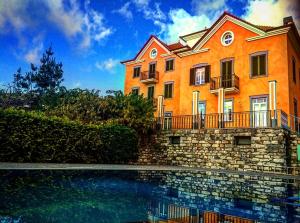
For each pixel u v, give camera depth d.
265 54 18.97
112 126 16.16
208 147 14.98
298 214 4.42
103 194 5.69
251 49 19.64
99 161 15.35
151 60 28.02
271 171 12.73
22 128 12.07
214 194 6.25
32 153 12.44
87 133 14.78
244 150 13.70
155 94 26.89
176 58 26.12
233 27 20.72
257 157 13.23
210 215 4.17
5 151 11.44
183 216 4.05
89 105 17.73
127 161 17.17
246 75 19.56
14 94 23.84
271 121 13.89
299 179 9.62
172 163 16.31
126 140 16.78
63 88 21.11
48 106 19.06
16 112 11.97
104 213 4.05
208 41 21.83
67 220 3.52
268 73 18.64
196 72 22.22
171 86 25.89
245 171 12.95
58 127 13.52
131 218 3.82
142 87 28.11
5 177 6.75
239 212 4.45
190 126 19.47
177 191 6.55
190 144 15.75
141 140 18.14
